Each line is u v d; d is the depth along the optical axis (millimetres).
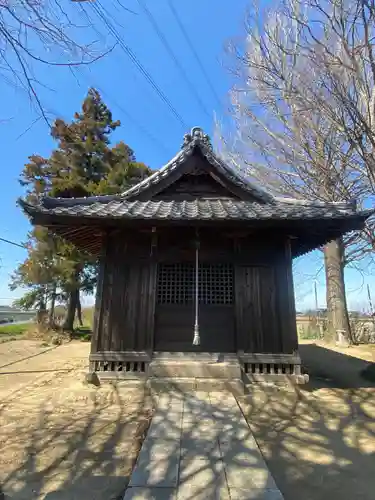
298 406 5016
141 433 4051
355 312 18828
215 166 6945
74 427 4234
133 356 5766
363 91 7402
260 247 6230
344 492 2816
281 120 10812
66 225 5762
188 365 5543
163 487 2646
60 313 19734
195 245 6113
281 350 5773
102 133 17328
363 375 7047
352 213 5414
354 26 6262
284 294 6004
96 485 2893
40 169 16141
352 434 4074
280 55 8008
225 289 6160
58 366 8320
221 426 3998
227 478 2799
